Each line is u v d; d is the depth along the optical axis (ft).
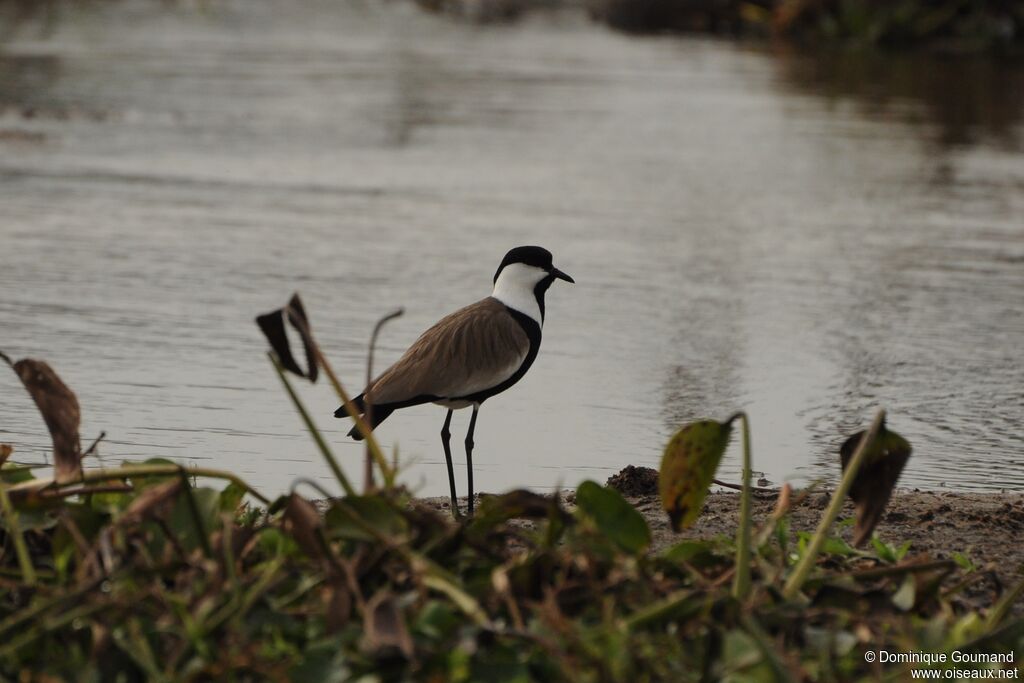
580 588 21.35
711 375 44.68
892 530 30.71
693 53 143.33
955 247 63.46
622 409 41.19
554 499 22.16
